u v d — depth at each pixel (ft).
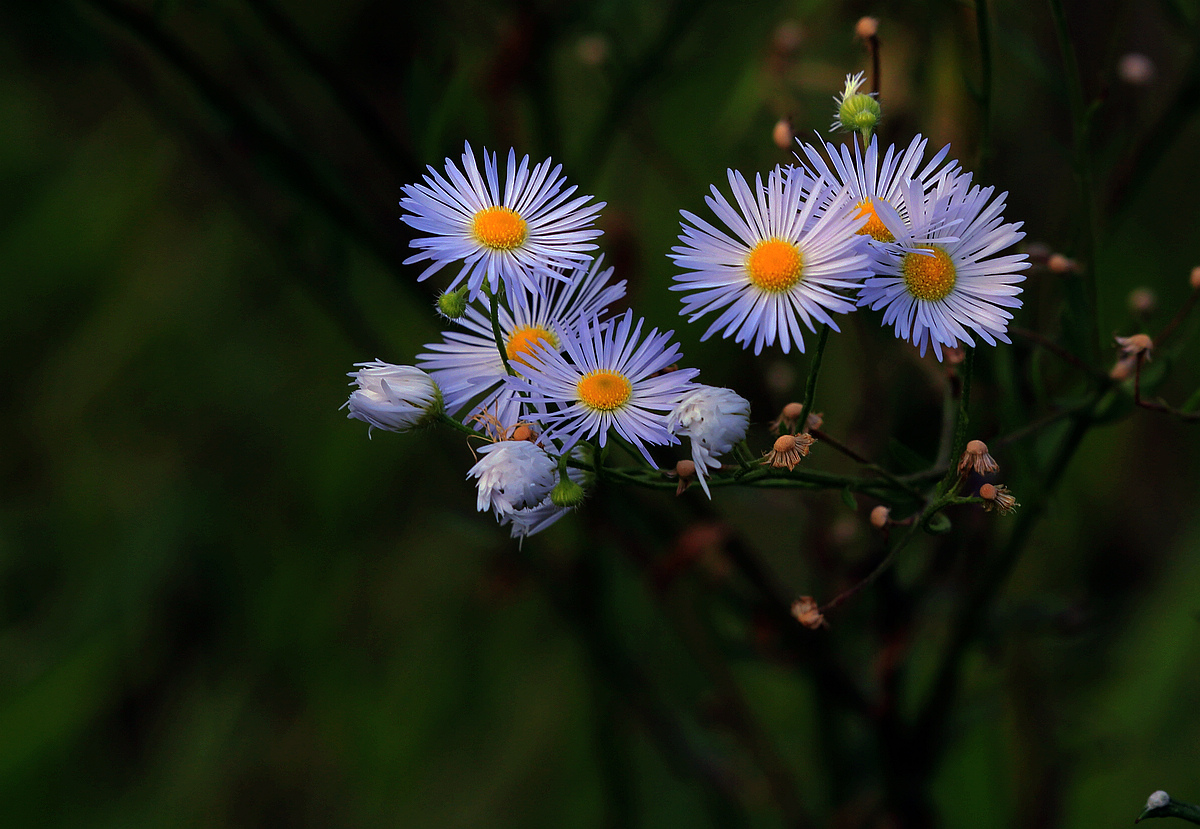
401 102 2.21
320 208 1.98
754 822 2.70
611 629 2.18
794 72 2.04
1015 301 1.77
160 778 3.18
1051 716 2.08
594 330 1.79
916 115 1.98
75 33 1.99
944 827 2.49
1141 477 2.94
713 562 2.00
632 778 2.58
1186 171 2.87
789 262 1.76
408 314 2.81
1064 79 1.97
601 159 2.05
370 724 3.20
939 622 2.10
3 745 3.12
